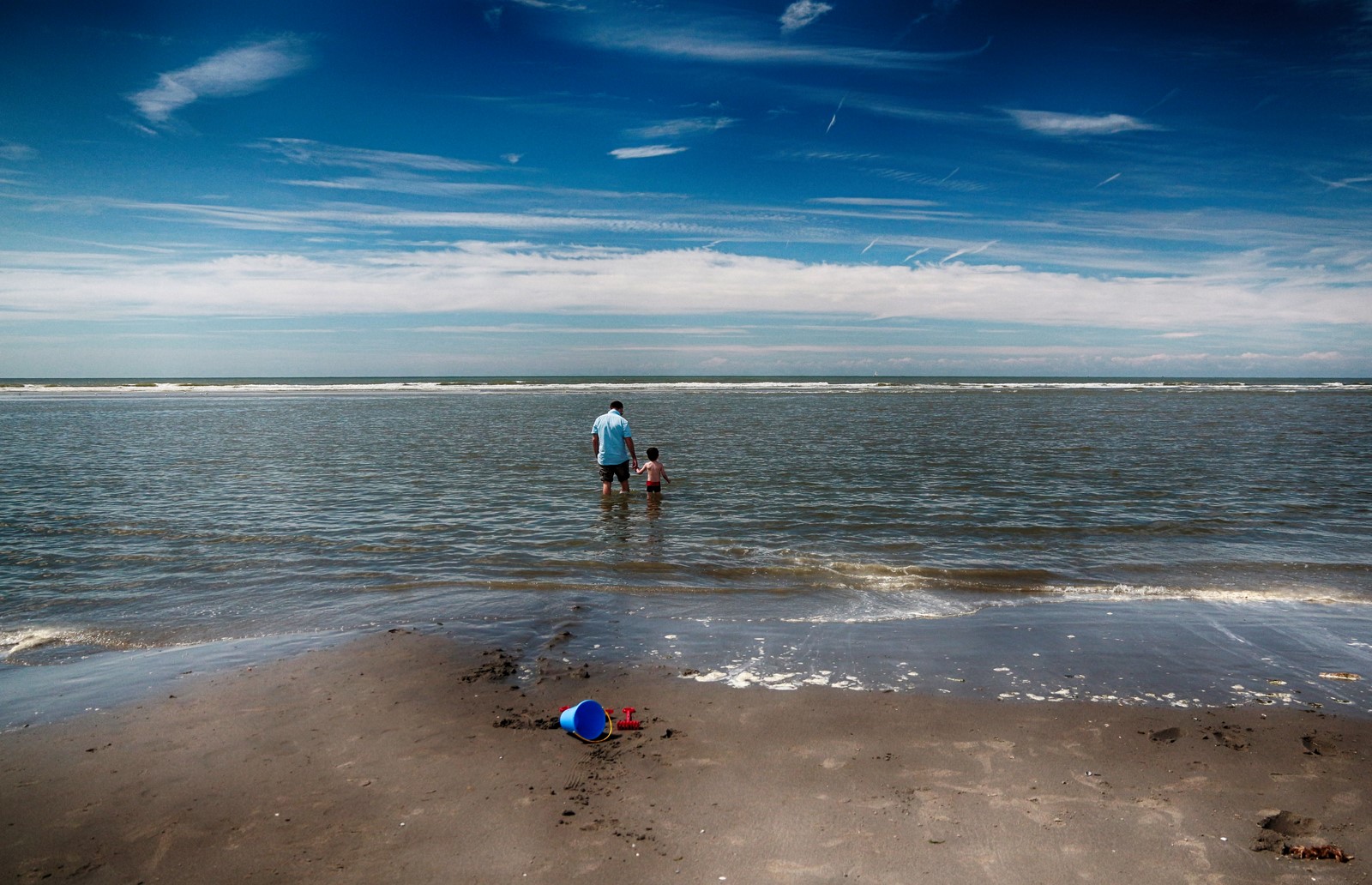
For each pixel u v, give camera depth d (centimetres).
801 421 3194
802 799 414
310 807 405
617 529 1131
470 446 2269
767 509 1271
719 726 506
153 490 1472
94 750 468
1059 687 573
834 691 565
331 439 2475
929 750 473
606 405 4569
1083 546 1024
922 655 640
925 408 4162
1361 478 1600
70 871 351
